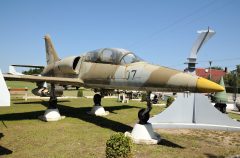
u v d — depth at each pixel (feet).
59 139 26.53
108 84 34.19
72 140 26.22
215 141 29.12
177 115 37.29
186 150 24.48
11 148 22.95
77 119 39.93
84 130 31.45
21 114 43.73
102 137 27.84
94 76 36.88
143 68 28.53
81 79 40.34
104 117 42.96
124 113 48.80
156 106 67.46
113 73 32.83
